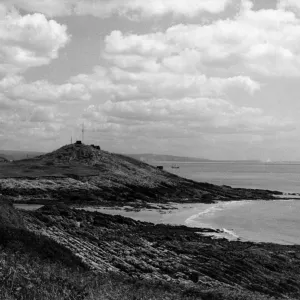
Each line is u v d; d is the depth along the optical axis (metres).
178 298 19.33
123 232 49.19
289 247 51.09
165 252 40.72
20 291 14.66
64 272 19.52
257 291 32.28
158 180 130.38
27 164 132.62
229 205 106.56
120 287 19.16
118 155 164.12
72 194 100.06
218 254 41.91
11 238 23.23
